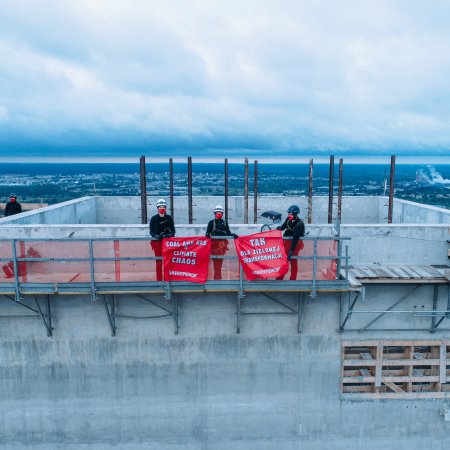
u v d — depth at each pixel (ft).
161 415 34.27
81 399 33.96
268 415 34.40
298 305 32.86
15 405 33.94
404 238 37.11
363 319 33.88
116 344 33.30
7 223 38.65
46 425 34.24
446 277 32.53
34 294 30.91
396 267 35.81
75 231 36.27
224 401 34.17
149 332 33.19
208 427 34.50
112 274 29.89
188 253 29.22
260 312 33.01
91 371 33.63
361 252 37.29
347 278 29.84
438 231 37.01
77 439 34.53
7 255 29.55
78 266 29.71
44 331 33.01
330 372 34.01
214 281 29.89
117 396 33.99
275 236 29.22
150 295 32.58
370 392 35.04
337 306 33.22
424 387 35.65
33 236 36.11
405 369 35.22
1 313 32.58
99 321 32.96
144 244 29.66
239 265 29.35
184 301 32.76
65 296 32.50
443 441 34.91
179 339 33.32
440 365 34.35
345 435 34.76
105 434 34.47
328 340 33.68
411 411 34.35
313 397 34.22
